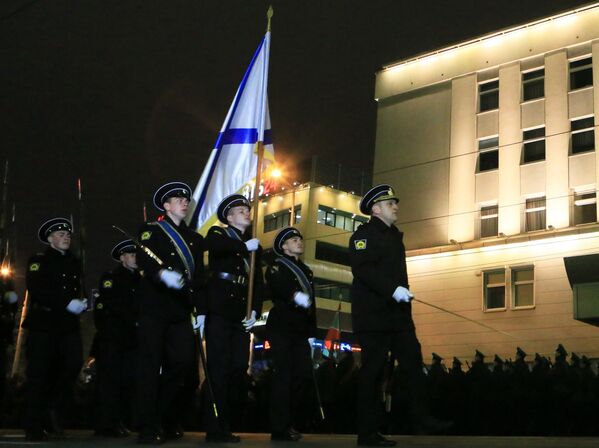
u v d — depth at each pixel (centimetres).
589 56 3152
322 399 1264
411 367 615
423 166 3497
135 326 935
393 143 3619
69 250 793
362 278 618
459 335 3234
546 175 3156
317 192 4462
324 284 4450
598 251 2944
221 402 698
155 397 638
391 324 614
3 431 986
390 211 643
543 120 3212
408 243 3466
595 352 2888
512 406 1227
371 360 616
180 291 657
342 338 4422
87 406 1313
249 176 1070
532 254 3105
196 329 699
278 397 783
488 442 661
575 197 3089
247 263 738
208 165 1091
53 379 787
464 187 3359
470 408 1250
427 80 3572
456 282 3281
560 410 1205
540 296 3056
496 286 3189
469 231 3309
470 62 3456
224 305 706
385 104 3697
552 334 3002
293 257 845
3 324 805
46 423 850
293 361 815
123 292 942
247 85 1098
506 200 3238
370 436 613
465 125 3412
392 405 1076
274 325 810
